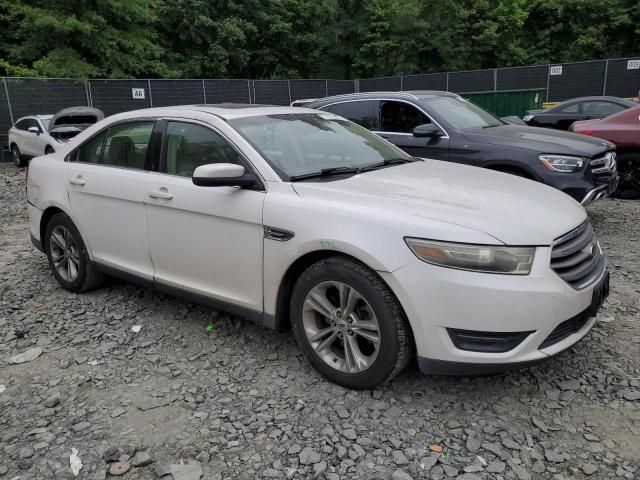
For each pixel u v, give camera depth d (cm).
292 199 337
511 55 3391
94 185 452
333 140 425
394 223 300
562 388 331
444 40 3250
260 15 3000
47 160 518
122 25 2308
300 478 262
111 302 482
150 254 421
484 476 260
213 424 304
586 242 331
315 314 341
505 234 290
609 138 852
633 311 436
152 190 406
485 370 291
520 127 741
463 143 683
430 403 318
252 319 365
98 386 346
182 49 2870
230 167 343
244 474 265
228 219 361
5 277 561
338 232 312
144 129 433
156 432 298
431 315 289
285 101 2447
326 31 3266
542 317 287
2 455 282
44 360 383
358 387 325
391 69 3391
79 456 280
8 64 2078
